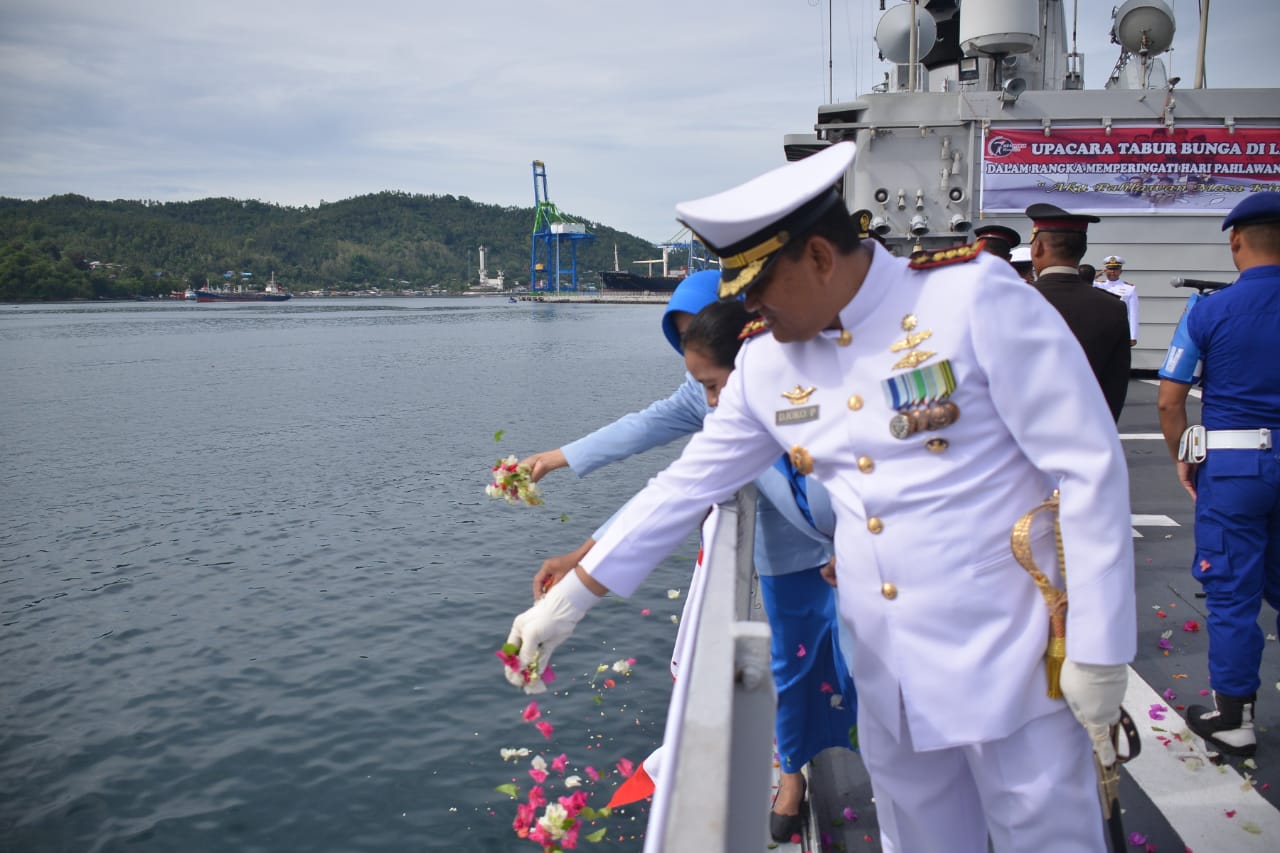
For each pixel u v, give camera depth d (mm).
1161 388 3371
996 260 1663
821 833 2857
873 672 1767
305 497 11750
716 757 1046
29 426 18703
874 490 1690
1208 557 3242
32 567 9055
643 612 6676
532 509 10703
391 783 4906
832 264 1645
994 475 1644
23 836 4641
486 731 5391
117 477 13344
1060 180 12453
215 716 5824
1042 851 1688
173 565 9031
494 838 4371
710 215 1599
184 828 4648
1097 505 1532
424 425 17984
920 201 12289
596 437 2721
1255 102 12234
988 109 12125
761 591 2826
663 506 1937
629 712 5406
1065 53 14688
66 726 5762
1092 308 3594
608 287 161875
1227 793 3000
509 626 7125
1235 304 3123
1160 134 12367
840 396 1735
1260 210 3131
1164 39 12406
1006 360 1580
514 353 38125
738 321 2355
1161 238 12742
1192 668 3975
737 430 1919
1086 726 1606
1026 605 1657
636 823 4078
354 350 41344
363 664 6508
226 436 17094
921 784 1859
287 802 4812
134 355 39531
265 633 7188
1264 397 3104
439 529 9992
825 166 1638
